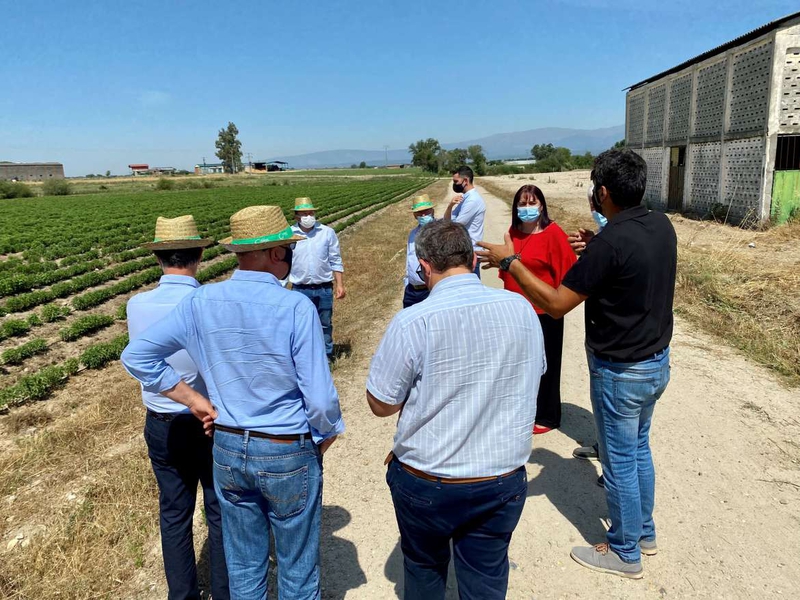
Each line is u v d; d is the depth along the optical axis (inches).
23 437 220.5
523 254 183.9
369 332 322.7
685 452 177.8
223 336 94.5
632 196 112.0
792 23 553.6
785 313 297.1
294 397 97.3
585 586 126.0
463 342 85.1
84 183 4493.1
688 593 122.0
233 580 104.6
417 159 5521.7
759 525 142.0
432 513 89.3
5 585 131.0
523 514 153.2
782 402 208.4
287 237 101.3
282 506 98.7
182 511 118.9
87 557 140.6
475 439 87.2
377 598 125.7
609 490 126.0
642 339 113.7
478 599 94.7
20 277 550.0
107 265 690.8
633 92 1010.1
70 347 363.6
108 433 211.2
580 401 224.5
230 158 6446.9
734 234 577.0
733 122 650.8
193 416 114.0
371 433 202.4
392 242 713.0
